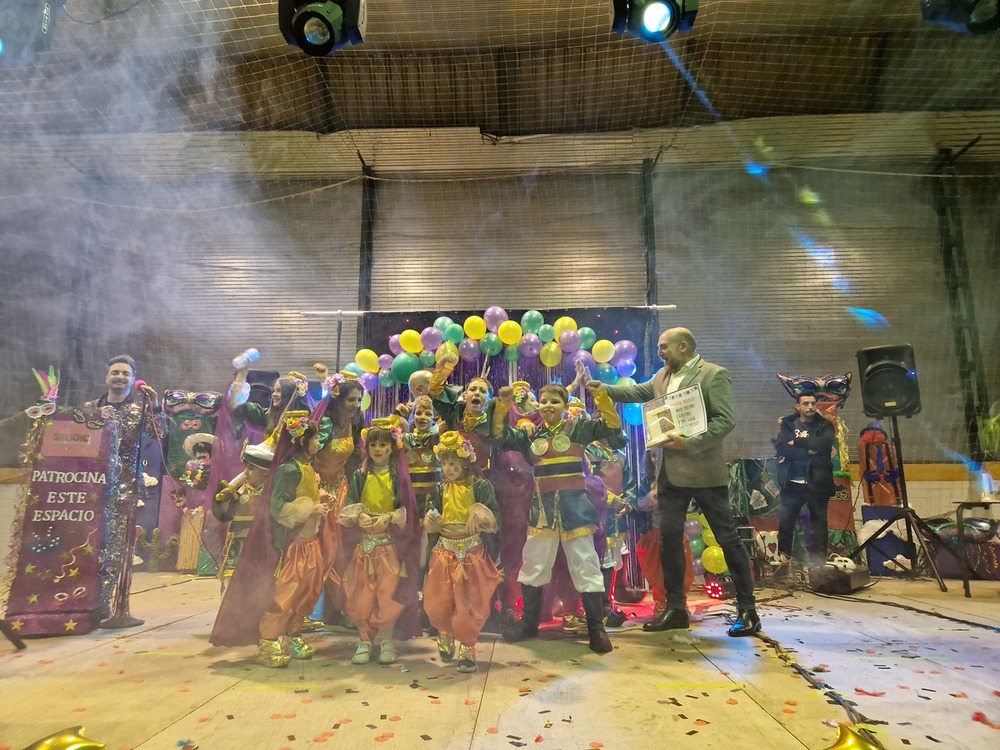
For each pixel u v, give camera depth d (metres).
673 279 9.20
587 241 9.34
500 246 9.38
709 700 2.72
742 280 9.19
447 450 3.59
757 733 2.34
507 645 3.85
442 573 3.41
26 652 3.67
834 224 9.30
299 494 3.61
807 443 6.73
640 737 2.30
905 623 4.43
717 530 4.12
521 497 4.36
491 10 7.50
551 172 9.46
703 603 5.52
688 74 8.41
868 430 7.88
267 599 3.51
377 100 8.80
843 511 7.11
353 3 4.44
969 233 9.16
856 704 2.65
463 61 8.28
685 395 4.12
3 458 8.57
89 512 4.36
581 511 3.78
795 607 5.16
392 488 3.65
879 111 8.88
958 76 8.33
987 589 6.17
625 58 8.20
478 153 9.30
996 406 8.63
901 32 7.84
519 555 4.25
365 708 2.62
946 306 9.02
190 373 9.22
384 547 3.56
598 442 4.85
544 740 2.27
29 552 4.19
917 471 8.46
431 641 4.01
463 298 9.24
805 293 9.13
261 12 7.37
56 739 2.17
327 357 9.13
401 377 6.57
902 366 6.68
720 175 9.48
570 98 8.75
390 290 9.30
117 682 3.03
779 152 9.30
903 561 7.16
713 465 4.12
